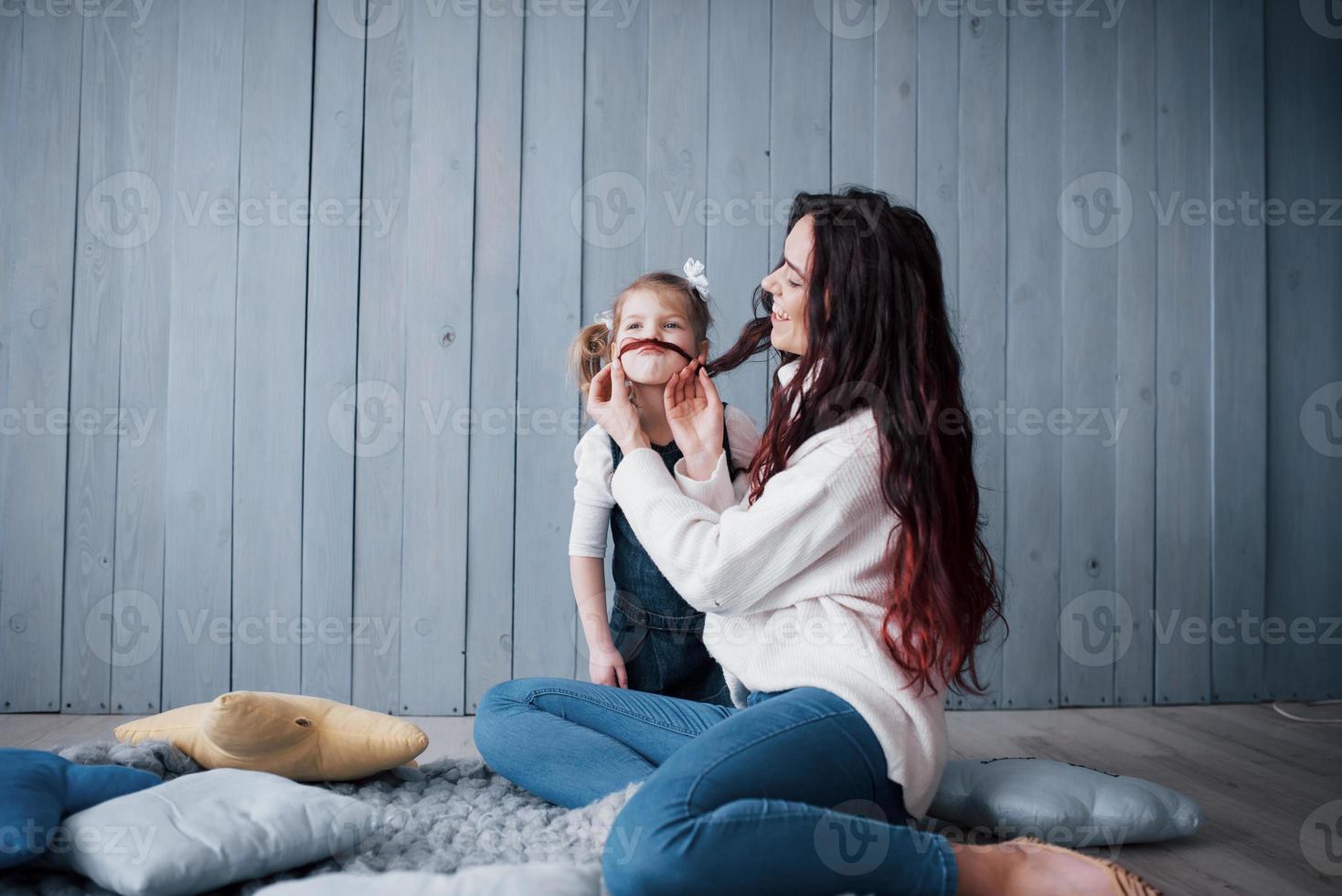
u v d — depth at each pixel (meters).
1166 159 2.53
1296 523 2.58
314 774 1.53
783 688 1.24
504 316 2.35
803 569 1.24
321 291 2.32
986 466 2.47
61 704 2.26
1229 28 2.55
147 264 2.29
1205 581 2.53
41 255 2.27
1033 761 1.56
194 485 2.29
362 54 2.33
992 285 2.48
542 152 2.36
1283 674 2.55
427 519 2.33
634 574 1.64
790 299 1.37
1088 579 2.49
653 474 1.33
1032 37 2.49
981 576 1.33
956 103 2.46
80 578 2.27
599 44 2.38
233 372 2.30
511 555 2.35
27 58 2.27
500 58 2.35
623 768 1.42
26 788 1.18
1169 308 2.53
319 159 2.32
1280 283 2.58
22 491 2.26
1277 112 2.58
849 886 1.06
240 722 1.45
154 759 1.45
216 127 2.30
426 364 2.33
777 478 1.25
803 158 2.42
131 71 2.29
